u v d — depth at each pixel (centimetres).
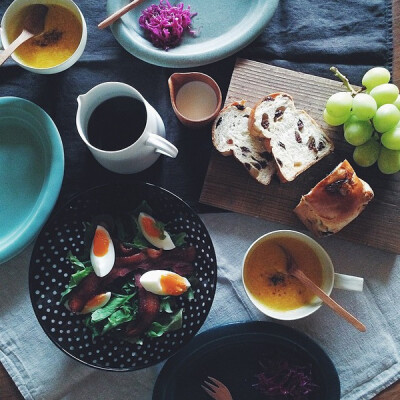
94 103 66
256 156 70
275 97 69
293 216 71
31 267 65
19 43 68
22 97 72
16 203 70
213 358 70
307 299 68
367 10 73
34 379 70
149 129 64
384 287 71
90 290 66
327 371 67
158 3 73
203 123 68
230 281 71
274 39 73
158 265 67
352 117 67
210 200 71
